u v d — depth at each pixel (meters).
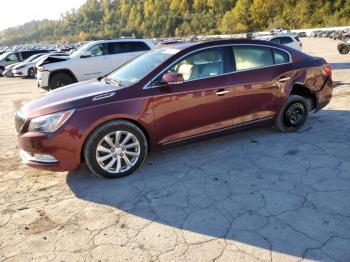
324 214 3.28
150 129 4.33
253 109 5.07
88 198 3.87
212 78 4.68
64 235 3.21
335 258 2.71
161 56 4.76
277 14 102.62
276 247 2.87
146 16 178.50
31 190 4.15
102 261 2.82
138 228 3.25
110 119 4.09
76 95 4.29
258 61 5.13
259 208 3.45
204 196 3.75
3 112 9.35
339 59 17.33
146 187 4.04
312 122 6.14
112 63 12.91
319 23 86.56
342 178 3.96
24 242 3.13
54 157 3.97
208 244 2.96
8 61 25.47
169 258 2.81
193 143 4.94
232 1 139.00
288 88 5.30
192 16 157.62
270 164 4.45
